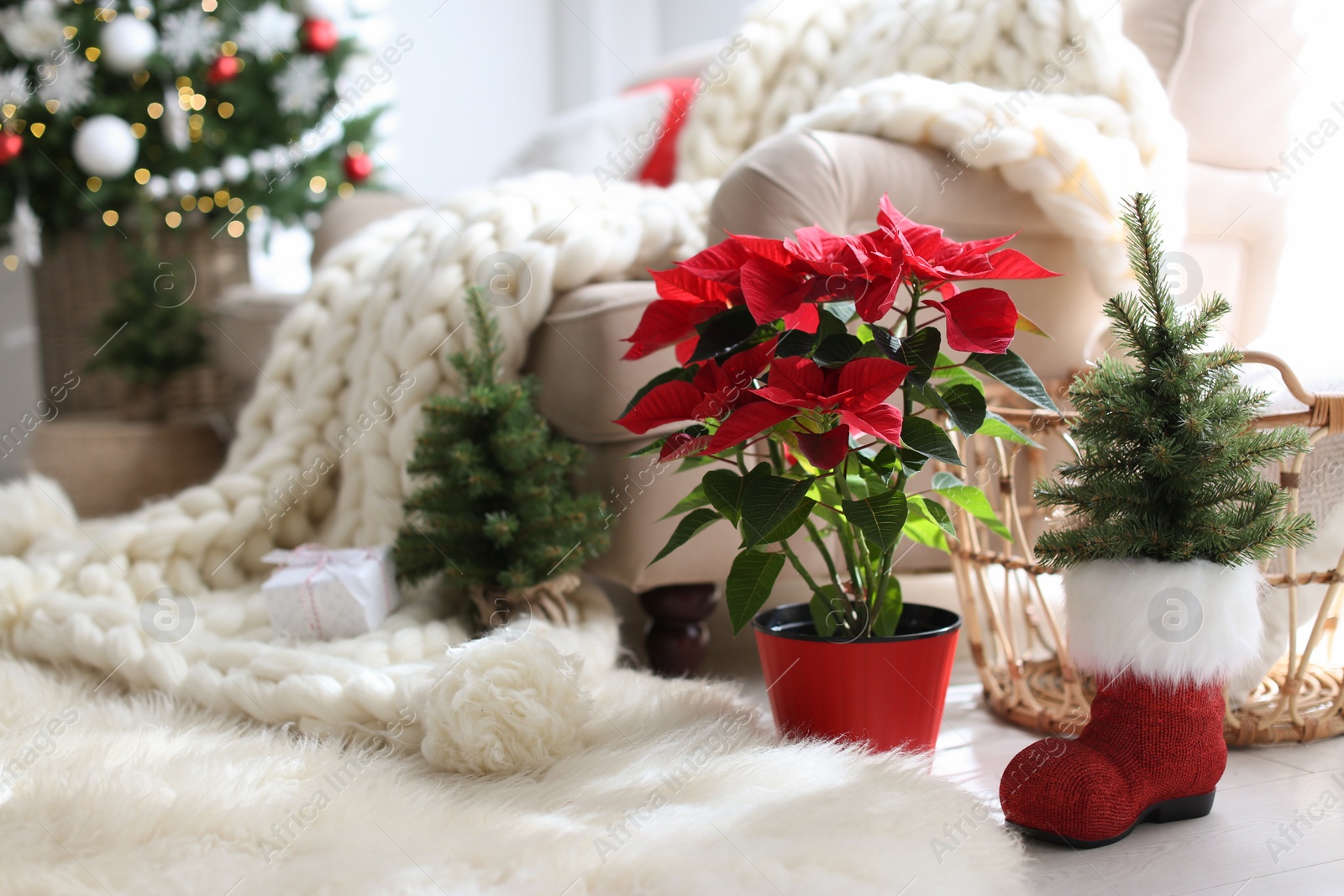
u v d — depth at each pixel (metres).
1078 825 1.54
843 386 1.55
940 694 1.66
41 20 2.79
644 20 4.30
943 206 1.85
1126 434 1.58
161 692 1.79
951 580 2.28
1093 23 1.90
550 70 4.45
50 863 1.49
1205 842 1.56
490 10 4.27
